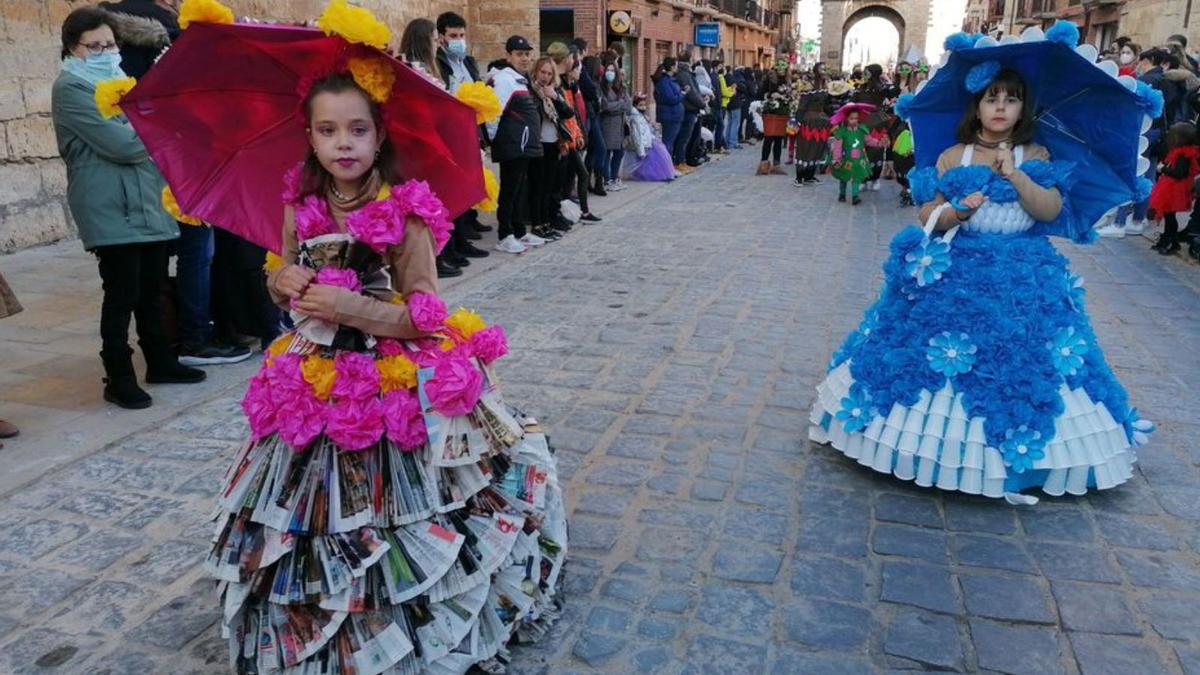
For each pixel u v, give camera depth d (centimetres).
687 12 3125
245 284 541
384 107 242
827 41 6675
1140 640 281
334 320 233
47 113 854
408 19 1354
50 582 314
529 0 1484
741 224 1045
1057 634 284
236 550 237
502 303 679
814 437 413
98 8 443
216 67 236
